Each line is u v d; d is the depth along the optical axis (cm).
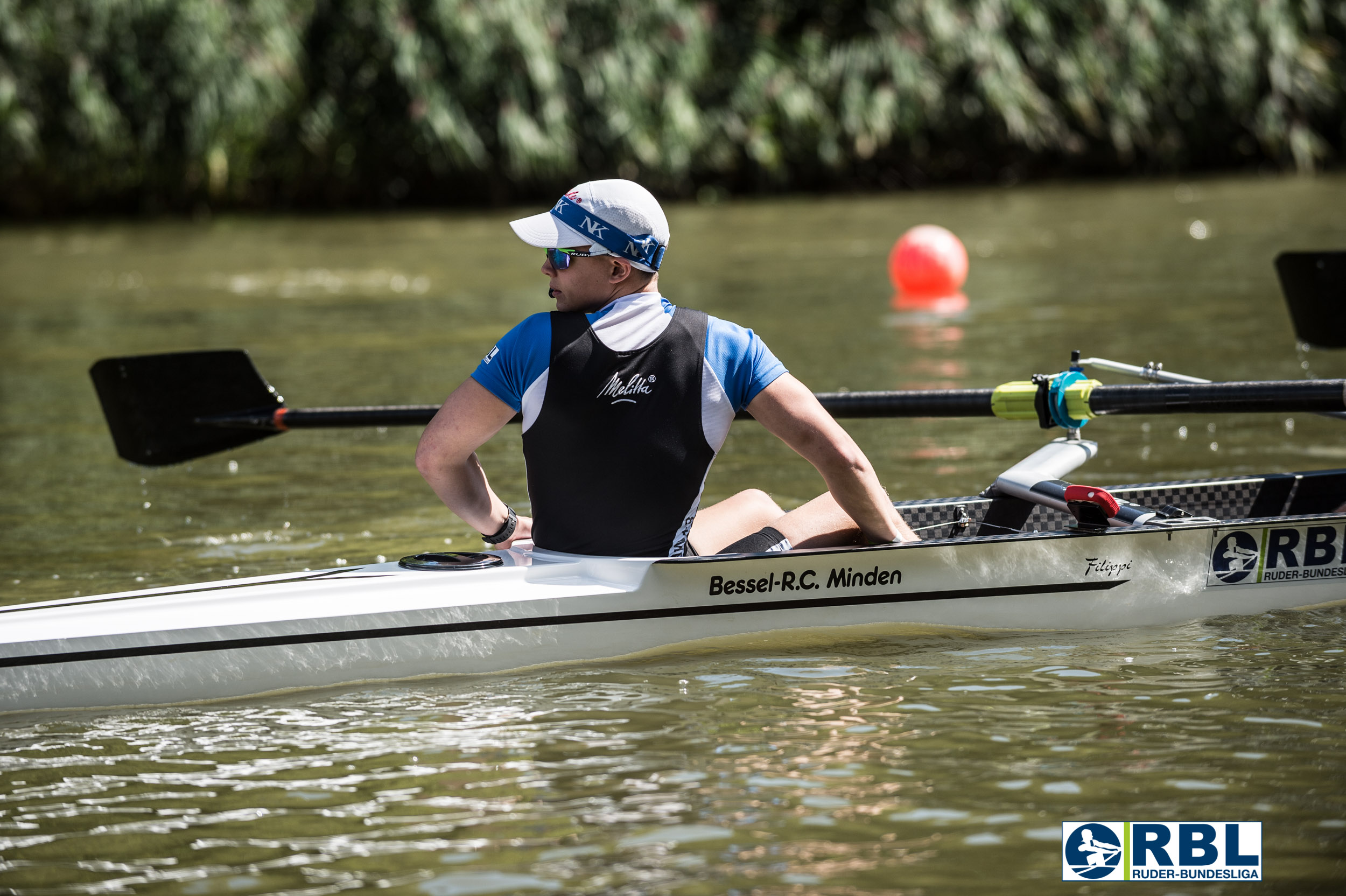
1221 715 961
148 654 1038
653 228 1069
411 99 7394
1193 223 5428
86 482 1930
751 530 1234
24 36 6619
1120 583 1188
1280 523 1214
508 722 985
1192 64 8169
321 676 1070
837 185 8319
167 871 777
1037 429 2095
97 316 3850
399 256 5291
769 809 830
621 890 740
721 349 1084
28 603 1332
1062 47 8019
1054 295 3619
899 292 3809
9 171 6881
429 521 1659
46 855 800
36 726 1006
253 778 902
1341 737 914
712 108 7788
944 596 1166
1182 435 2002
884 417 1405
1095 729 940
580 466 1097
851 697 1017
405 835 812
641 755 917
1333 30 8412
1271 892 728
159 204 7388
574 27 7481
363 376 2766
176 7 6694
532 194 7919
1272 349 2622
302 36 7206
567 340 1074
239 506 1772
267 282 4562
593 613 1104
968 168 8556
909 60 7750
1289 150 8288
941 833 795
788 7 8144
